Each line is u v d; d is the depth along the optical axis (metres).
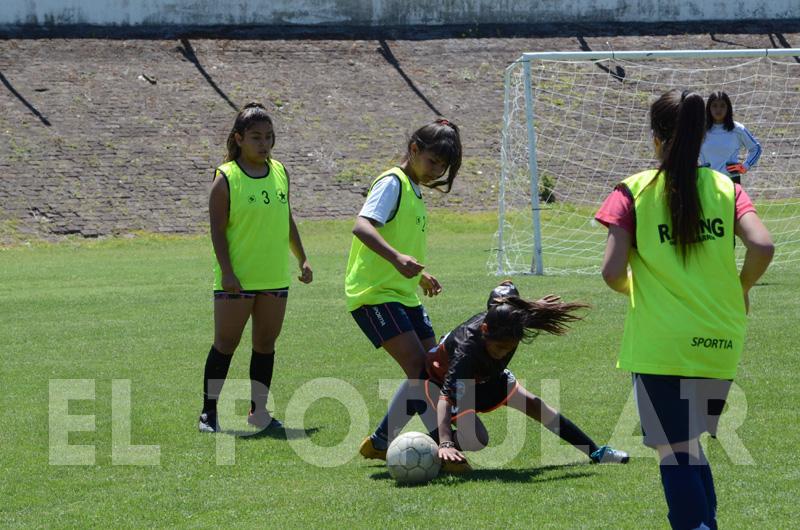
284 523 17.09
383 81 117.06
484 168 105.50
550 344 32.84
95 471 20.72
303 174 101.88
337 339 35.69
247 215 24.31
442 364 20.38
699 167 14.90
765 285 45.78
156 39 117.62
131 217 93.44
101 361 33.06
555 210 88.62
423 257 22.19
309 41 121.62
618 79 111.75
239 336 24.45
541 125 102.19
